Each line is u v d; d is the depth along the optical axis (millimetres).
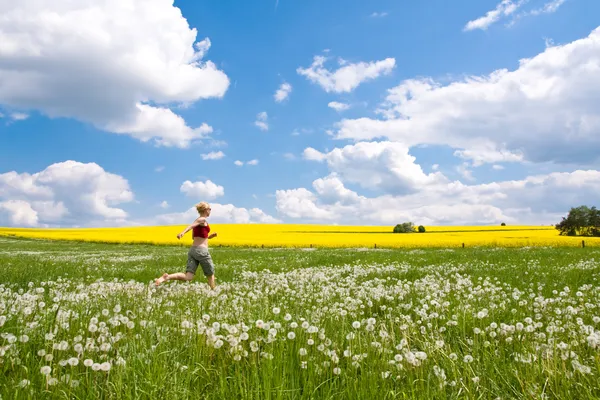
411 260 17094
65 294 6480
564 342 3717
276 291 7363
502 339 3883
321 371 3002
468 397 2631
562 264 14109
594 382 2736
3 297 5789
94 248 35719
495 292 7492
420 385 2754
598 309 5648
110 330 3961
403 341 3473
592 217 80000
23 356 3182
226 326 3559
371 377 2793
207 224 9219
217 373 2984
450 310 5398
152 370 2902
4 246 37656
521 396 2725
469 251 24812
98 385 2729
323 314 4938
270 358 2926
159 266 14883
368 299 6328
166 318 4543
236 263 16750
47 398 2535
